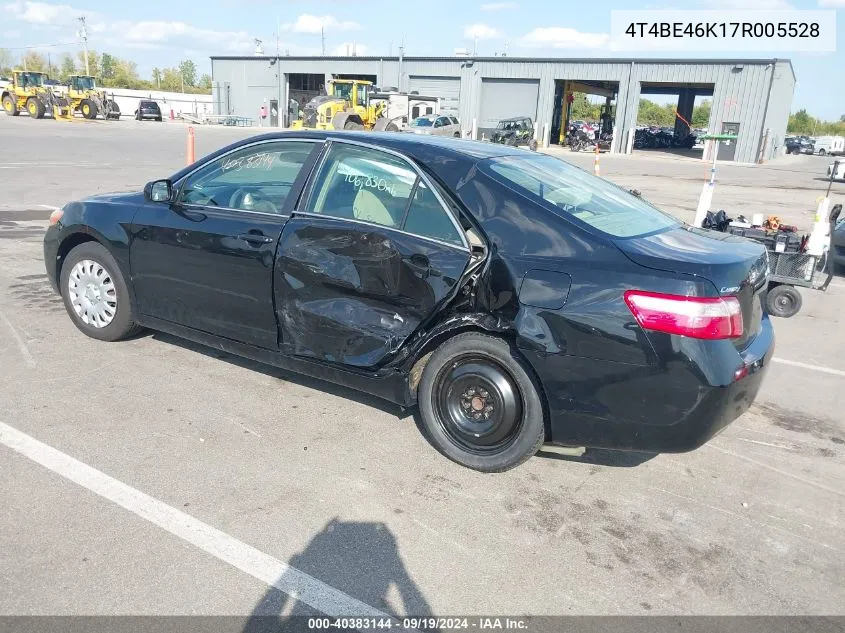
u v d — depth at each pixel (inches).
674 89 2276.1
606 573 113.1
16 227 371.2
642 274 122.0
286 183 162.1
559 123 1952.5
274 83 2225.6
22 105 1608.0
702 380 118.8
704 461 153.4
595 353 124.0
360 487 133.8
